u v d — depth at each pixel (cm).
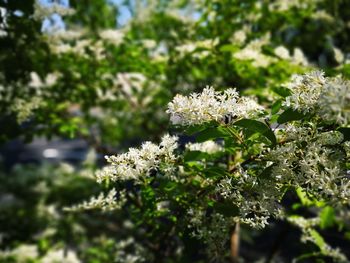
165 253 292
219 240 198
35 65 316
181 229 211
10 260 506
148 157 169
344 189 147
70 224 593
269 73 328
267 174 159
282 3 401
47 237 586
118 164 173
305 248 283
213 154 205
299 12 406
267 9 394
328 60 498
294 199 277
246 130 157
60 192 630
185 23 450
